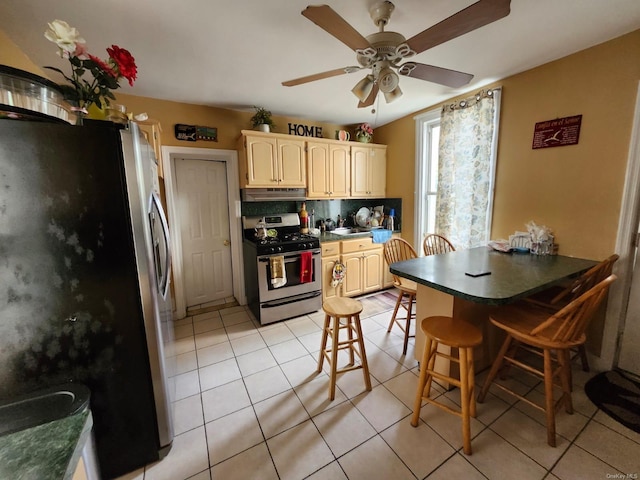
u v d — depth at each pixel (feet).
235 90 8.40
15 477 1.83
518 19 5.26
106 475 4.42
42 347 3.84
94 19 4.98
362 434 5.15
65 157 3.71
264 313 9.53
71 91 4.16
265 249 9.36
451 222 9.93
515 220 8.21
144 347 4.43
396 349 8.00
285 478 4.40
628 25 5.53
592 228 6.70
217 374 6.99
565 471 4.38
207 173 10.84
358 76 7.49
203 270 11.24
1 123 3.39
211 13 4.86
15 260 3.60
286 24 5.20
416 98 9.53
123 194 4.06
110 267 4.08
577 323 4.68
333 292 11.16
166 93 8.59
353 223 13.69
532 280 5.40
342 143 11.52
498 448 4.80
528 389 6.23
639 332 6.35
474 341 4.74
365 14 4.99
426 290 6.67
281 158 10.23
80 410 3.40
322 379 6.74
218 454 4.83
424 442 4.96
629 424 5.19
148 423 4.59
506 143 8.21
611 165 6.27
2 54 5.24
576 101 6.68
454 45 6.20
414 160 11.45
